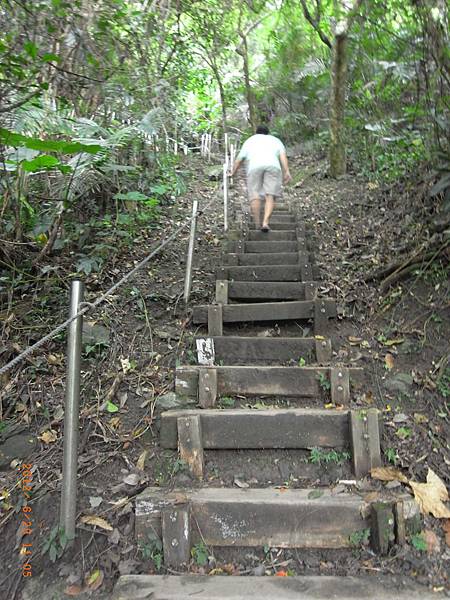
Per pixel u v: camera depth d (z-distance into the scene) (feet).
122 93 14.93
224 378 9.14
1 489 7.37
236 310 11.23
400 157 18.66
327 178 23.98
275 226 16.71
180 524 6.50
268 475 7.62
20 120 10.69
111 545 6.54
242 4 26.12
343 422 8.00
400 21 16.11
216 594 5.77
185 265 14.20
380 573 6.10
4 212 12.54
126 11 14.62
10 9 10.84
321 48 30.91
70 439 6.53
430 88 13.07
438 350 9.78
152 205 17.15
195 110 34.37
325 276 13.46
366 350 10.24
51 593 6.06
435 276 11.68
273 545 6.64
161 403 8.78
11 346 9.89
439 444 7.86
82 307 6.65
